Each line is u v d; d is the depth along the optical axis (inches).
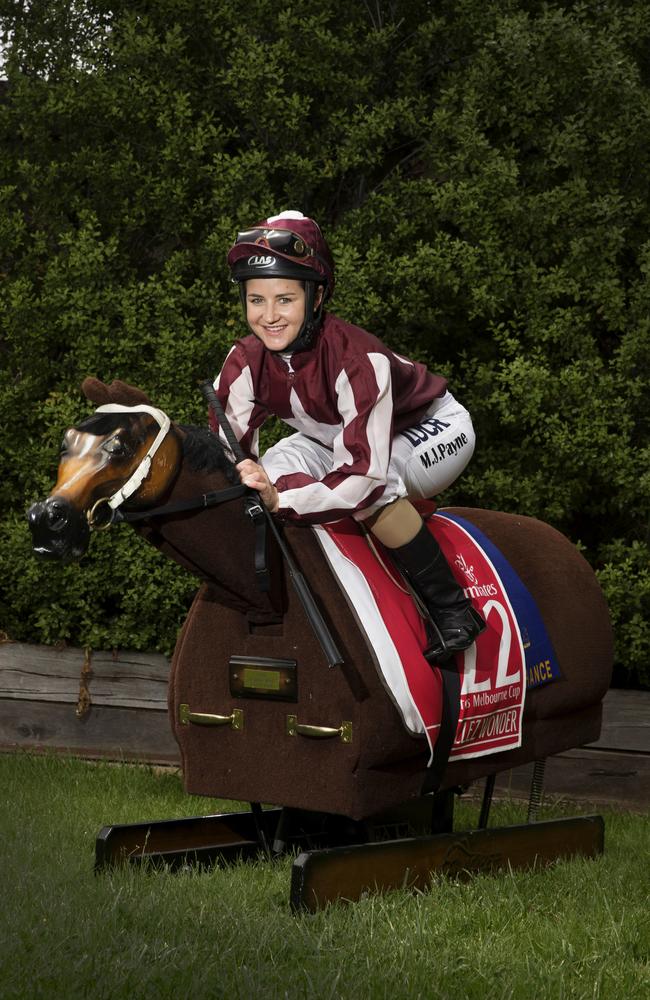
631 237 255.9
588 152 252.7
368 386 137.2
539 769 177.5
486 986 117.6
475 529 167.6
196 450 132.3
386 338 249.1
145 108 248.2
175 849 156.9
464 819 213.0
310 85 256.1
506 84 249.4
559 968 122.5
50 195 255.8
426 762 148.5
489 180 241.1
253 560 136.9
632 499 245.3
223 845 161.6
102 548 243.9
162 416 130.1
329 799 139.3
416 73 265.3
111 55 254.2
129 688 253.3
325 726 138.9
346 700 137.9
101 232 261.9
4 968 111.3
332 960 120.0
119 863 150.6
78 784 221.0
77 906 132.1
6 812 193.2
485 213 243.0
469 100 246.8
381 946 125.0
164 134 253.9
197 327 257.1
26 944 117.6
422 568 143.9
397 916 134.0
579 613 173.2
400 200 256.4
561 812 221.8
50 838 173.5
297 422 148.4
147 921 128.6
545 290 242.7
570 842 170.6
